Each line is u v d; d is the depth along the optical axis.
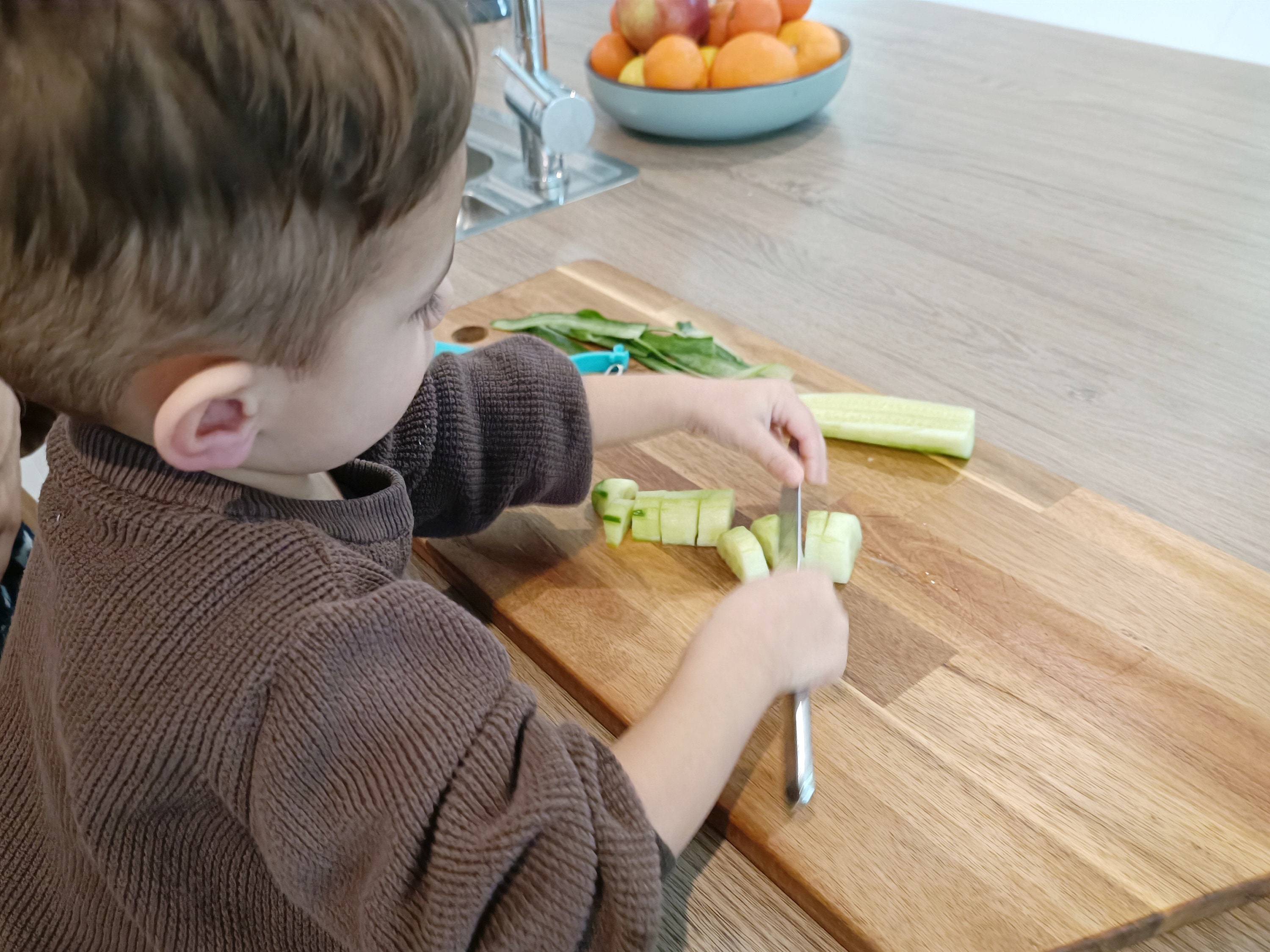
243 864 0.51
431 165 0.40
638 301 1.11
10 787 0.58
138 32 0.33
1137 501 0.84
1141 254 1.16
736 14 1.44
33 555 0.58
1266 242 1.16
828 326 1.09
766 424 0.82
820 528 0.77
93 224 0.35
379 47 0.37
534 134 1.38
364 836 0.45
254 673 0.44
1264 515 0.82
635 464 0.90
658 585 0.78
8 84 0.33
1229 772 0.61
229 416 0.43
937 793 0.61
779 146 1.48
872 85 1.62
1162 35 1.94
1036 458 0.89
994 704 0.66
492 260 1.25
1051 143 1.41
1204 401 0.94
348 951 0.52
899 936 0.53
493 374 0.80
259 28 0.35
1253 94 1.50
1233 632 0.70
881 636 0.71
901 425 0.88
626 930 0.46
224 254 0.37
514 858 0.43
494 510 0.81
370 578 0.49
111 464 0.47
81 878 0.55
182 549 0.46
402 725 0.45
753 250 1.24
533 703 0.49
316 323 0.41
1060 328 1.05
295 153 0.36
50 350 0.40
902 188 1.34
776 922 0.56
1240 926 0.56
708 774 0.55
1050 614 0.72
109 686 0.45
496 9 1.66
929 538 0.79
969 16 1.84
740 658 0.59
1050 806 0.60
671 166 1.46
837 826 0.59
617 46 1.50
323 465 0.50
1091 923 0.54
